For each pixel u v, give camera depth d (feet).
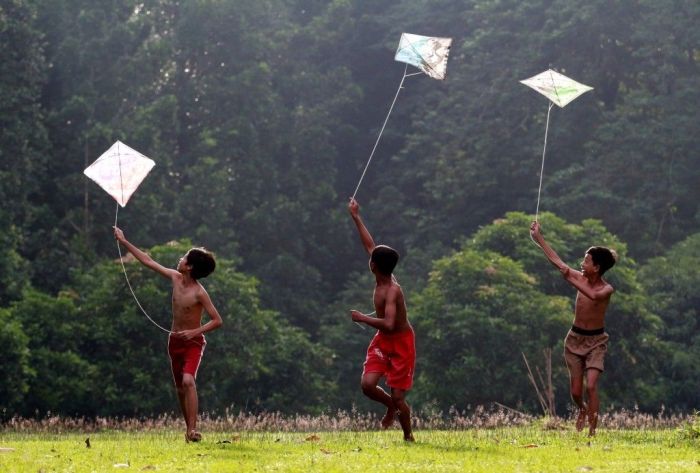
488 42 403.13
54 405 251.80
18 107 329.93
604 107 388.57
